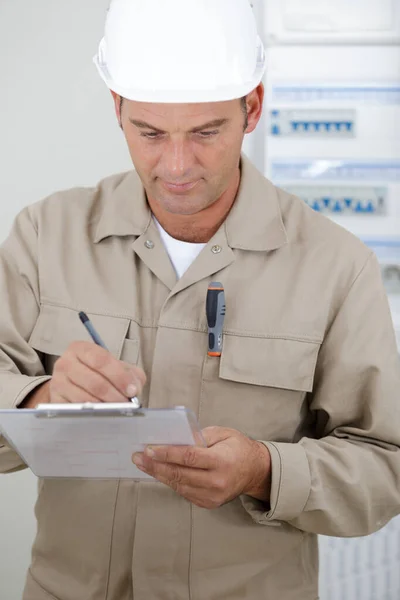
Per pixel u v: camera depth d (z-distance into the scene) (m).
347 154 2.28
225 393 1.34
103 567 1.32
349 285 1.36
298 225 1.41
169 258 1.40
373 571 2.34
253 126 1.38
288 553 1.35
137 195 1.42
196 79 1.20
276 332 1.34
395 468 1.32
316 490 1.27
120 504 1.32
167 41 1.19
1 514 2.46
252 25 1.26
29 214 1.47
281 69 2.26
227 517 1.32
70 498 1.33
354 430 1.35
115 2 1.24
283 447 1.28
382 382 1.33
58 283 1.40
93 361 1.13
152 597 1.31
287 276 1.36
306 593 1.37
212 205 1.35
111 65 1.25
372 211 2.30
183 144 1.21
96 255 1.42
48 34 2.34
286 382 1.33
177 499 1.31
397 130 2.27
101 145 2.38
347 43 2.25
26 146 2.39
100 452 1.16
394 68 2.25
